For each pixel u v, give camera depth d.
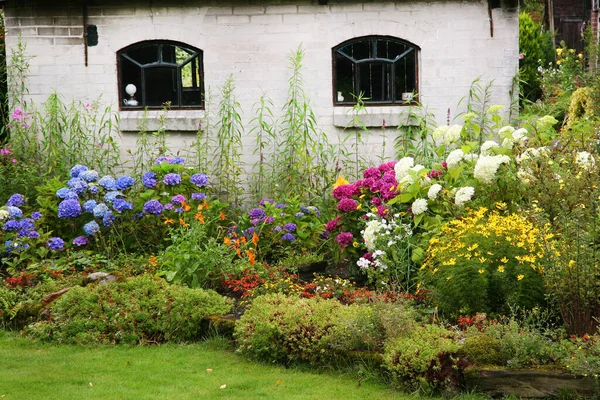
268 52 10.11
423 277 6.66
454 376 5.14
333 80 10.12
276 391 5.30
